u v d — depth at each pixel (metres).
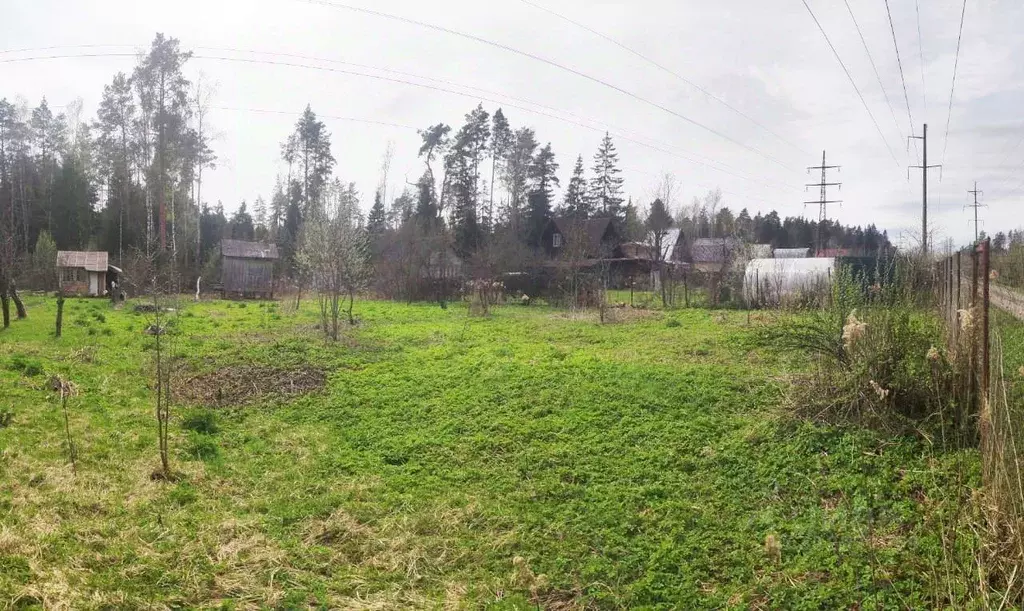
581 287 28.00
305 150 53.34
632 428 8.10
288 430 9.20
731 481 6.53
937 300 10.23
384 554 5.59
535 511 6.29
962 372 6.73
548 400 9.43
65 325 18.88
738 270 25.84
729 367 10.70
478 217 52.41
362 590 5.01
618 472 6.96
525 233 51.06
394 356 13.74
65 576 4.84
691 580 4.93
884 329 7.59
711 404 8.72
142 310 23.70
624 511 6.09
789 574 4.83
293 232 51.97
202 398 10.75
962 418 6.41
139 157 43.03
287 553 5.55
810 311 10.22
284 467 7.77
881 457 6.38
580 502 6.38
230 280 36.50
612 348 13.85
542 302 29.53
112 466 7.40
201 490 6.93
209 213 58.41
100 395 10.38
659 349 13.38
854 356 7.58
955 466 5.86
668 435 7.77
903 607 4.21
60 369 11.77
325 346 15.09
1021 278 22.03
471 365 11.98
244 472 7.56
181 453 8.02
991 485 4.84
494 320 21.11
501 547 5.64
